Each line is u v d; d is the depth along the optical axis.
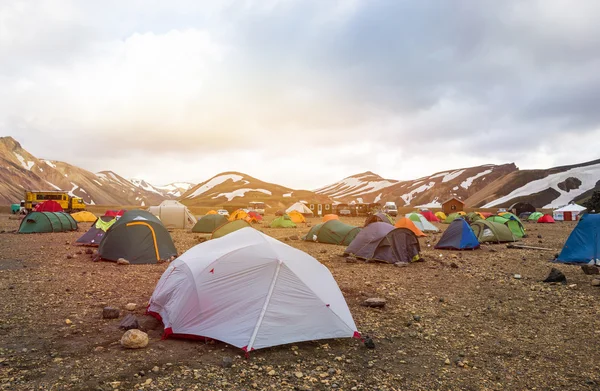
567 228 42.09
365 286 12.84
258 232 9.22
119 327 8.16
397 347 7.39
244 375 5.97
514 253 21.12
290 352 6.95
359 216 89.88
